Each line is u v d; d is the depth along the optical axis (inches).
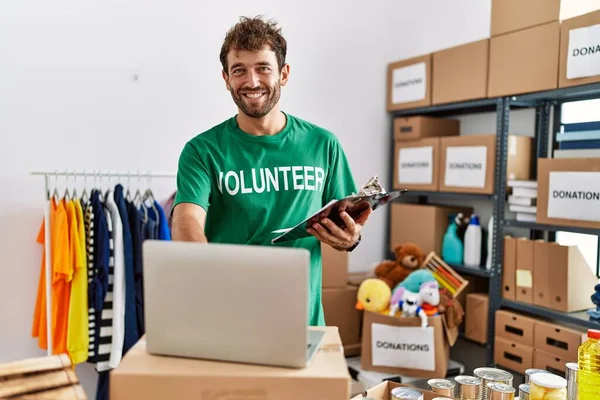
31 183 96.7
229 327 33.4
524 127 109.2
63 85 98.3
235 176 53.5
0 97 94.0
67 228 86.1
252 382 32.0
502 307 103.6
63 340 87.9
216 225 56.0
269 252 32.3
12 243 95.7
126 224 90.2
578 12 89.4
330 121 124.9
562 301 89.0
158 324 34.4
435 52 114.5
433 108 117.0
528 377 51.3
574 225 85.9
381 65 130.0
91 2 99.8
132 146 104.7
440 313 100.2
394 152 128.7
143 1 104.2
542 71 90.7
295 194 54.8
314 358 34.9
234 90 50.9
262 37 49.8
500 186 100.7
